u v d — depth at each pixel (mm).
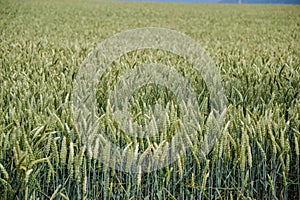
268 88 3803
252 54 7070
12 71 4648
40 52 6328
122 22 18078
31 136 2508
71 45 7469
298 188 2635
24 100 2889
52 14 20609
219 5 31953
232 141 2316
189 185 2467
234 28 16281
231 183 2512
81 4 27953
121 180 2506
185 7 28938
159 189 2459
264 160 2490
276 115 2680
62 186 2432
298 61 6250
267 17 21938
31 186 2105
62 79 3697
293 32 14602
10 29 13023
